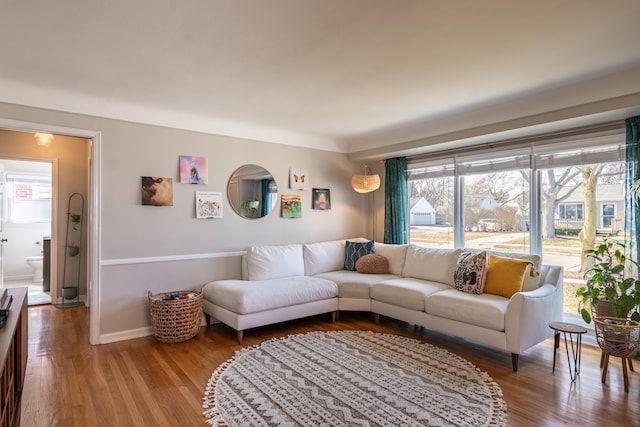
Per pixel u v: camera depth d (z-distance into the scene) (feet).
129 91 10.50
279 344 11.30
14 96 9.95
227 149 14.03
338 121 13.85
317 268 15.44
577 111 10.23
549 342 11.55
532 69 8.90
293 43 7.53
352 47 7.72
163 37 7.27
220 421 7.09
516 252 13.28
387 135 15.92
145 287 12.25
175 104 11.73
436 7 6.21
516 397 7.98
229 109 12.28
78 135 11.09
